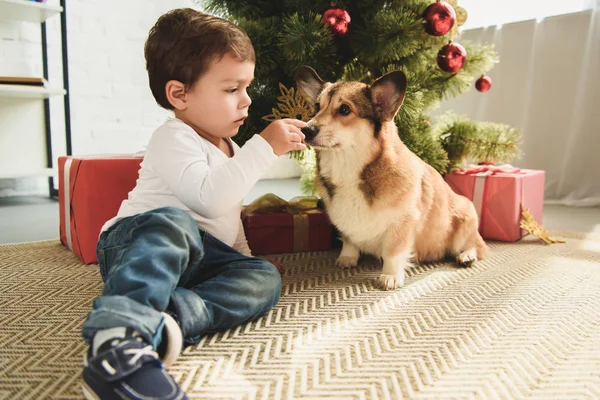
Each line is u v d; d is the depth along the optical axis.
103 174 1.69
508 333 1.12
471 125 2.51
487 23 3.90
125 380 0.71
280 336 1.09
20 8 2.97
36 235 2.27
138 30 3.85
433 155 2.17
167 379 0.75
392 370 0.93
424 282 1.56
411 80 2.01
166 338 0.86
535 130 3.65
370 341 1.06
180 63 1.14
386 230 1.57
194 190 1.08
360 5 2.13
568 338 1.09
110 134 3.84
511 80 3.75
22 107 3.40
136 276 0.85
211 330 1.09
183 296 0.99
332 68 2.16
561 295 1.40
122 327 0.77
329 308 1.29
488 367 0.94
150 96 4.00
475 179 2.30
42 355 0.97
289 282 1.55
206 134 1.26
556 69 3.52
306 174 2.61
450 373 0.92
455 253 1.91
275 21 2.10
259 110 2.11
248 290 1.13
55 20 3.49
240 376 0.89
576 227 2.60
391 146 1.55
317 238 2.03
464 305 1.32
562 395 0.84
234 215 1.32
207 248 1.19
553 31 3.51
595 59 3.28
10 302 1.30
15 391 0.83
